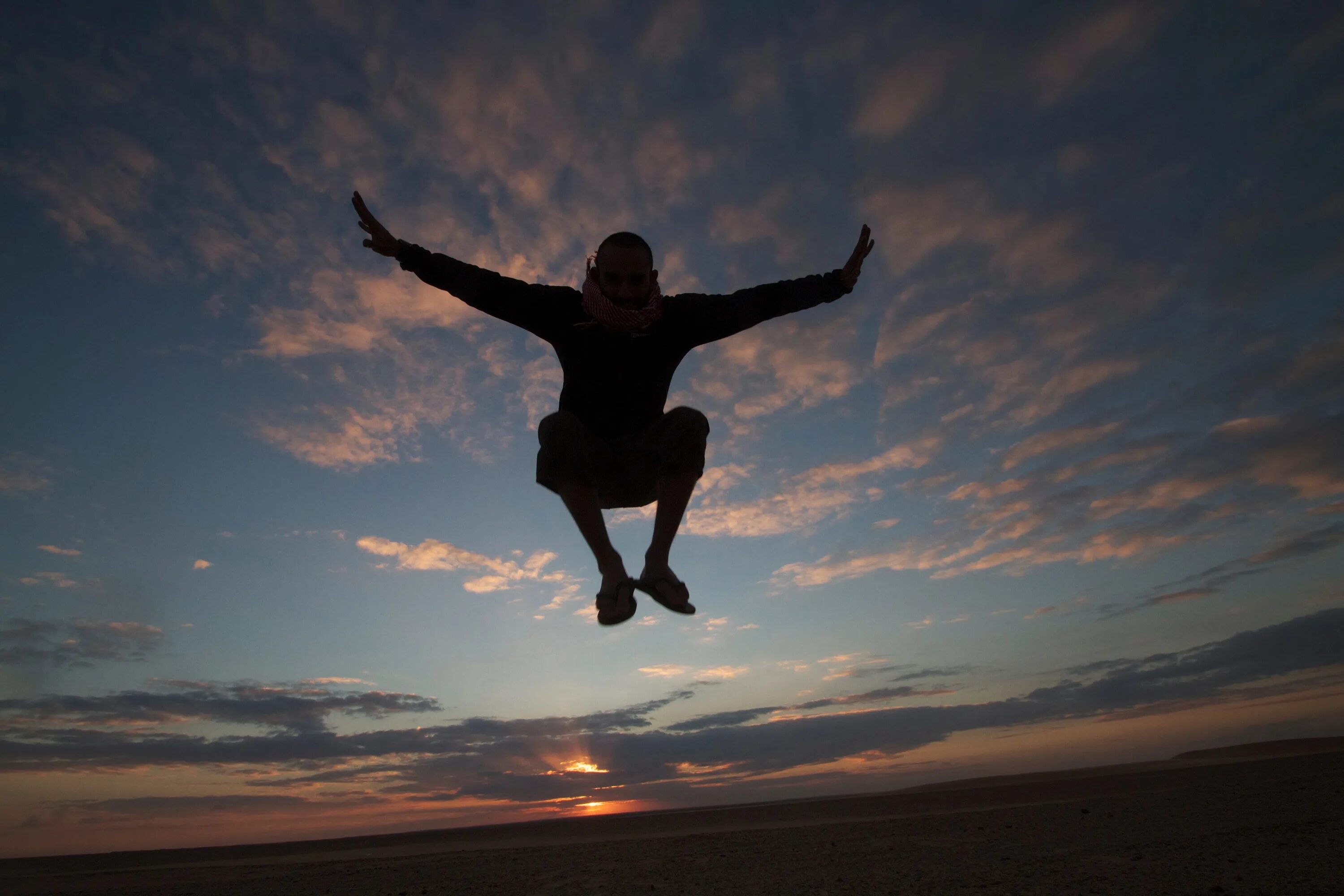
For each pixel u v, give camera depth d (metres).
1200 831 5.68
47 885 8.84
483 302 3.43
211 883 7.92
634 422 3.50
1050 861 5.00
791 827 9.84
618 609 3.08
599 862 7.09
